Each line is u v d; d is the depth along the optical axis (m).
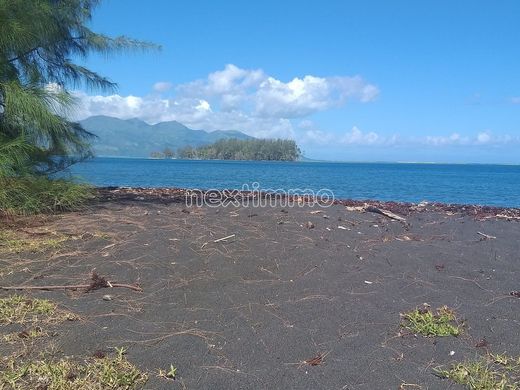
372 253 5.59
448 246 6.13
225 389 2.64
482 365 2.96
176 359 2.94
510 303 4.08
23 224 6.28
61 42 8.34
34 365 2.78
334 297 4.09
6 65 7.10
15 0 6.95
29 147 7.11
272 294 4.12
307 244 5.80
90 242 5.48
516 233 7.20
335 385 2.71
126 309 3.71
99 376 2.69
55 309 3.64
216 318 3.59
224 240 5.81
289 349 3.12
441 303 4.02
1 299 3.77
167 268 4.70
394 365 2.96
